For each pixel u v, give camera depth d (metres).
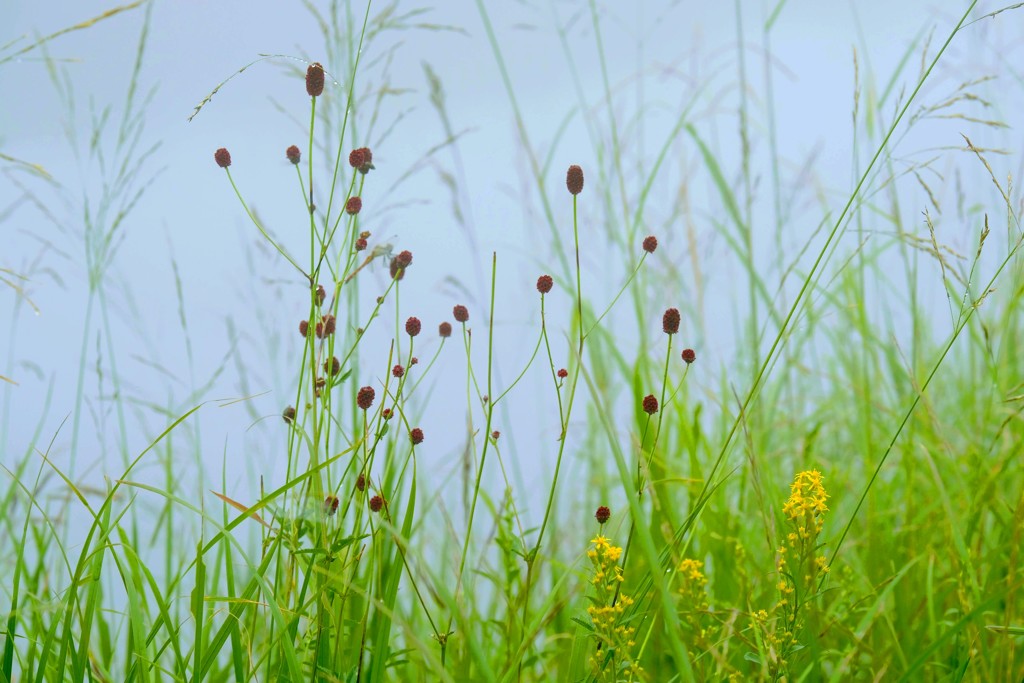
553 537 3.18
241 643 2.89
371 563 2.85
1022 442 3.03
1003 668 2.93
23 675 2.86
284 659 2.88
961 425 3.28
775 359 3.10
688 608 3.03
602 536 2.85
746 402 2.89
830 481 3.22
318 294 2.88
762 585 3.08
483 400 2.85
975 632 2.93
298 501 2.86
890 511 3.19
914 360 3.23
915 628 3.05
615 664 2.84
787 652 2.86
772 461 3.30
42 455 2.85
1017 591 3.00
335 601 2.87
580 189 2.79
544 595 3.12
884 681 2.99
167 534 3.11
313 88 2.85
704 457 3.27
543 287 2.81
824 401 3.51
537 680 2.98
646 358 3.30
